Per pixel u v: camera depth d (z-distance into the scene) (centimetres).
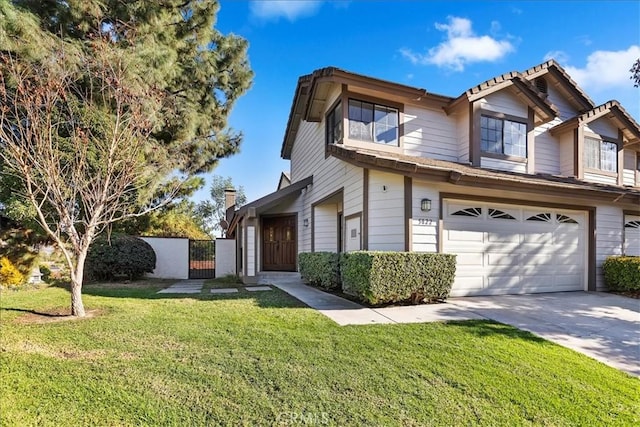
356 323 554
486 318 602
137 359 392
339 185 1003
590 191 896
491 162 1000
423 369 375
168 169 913
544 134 1162
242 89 1365
